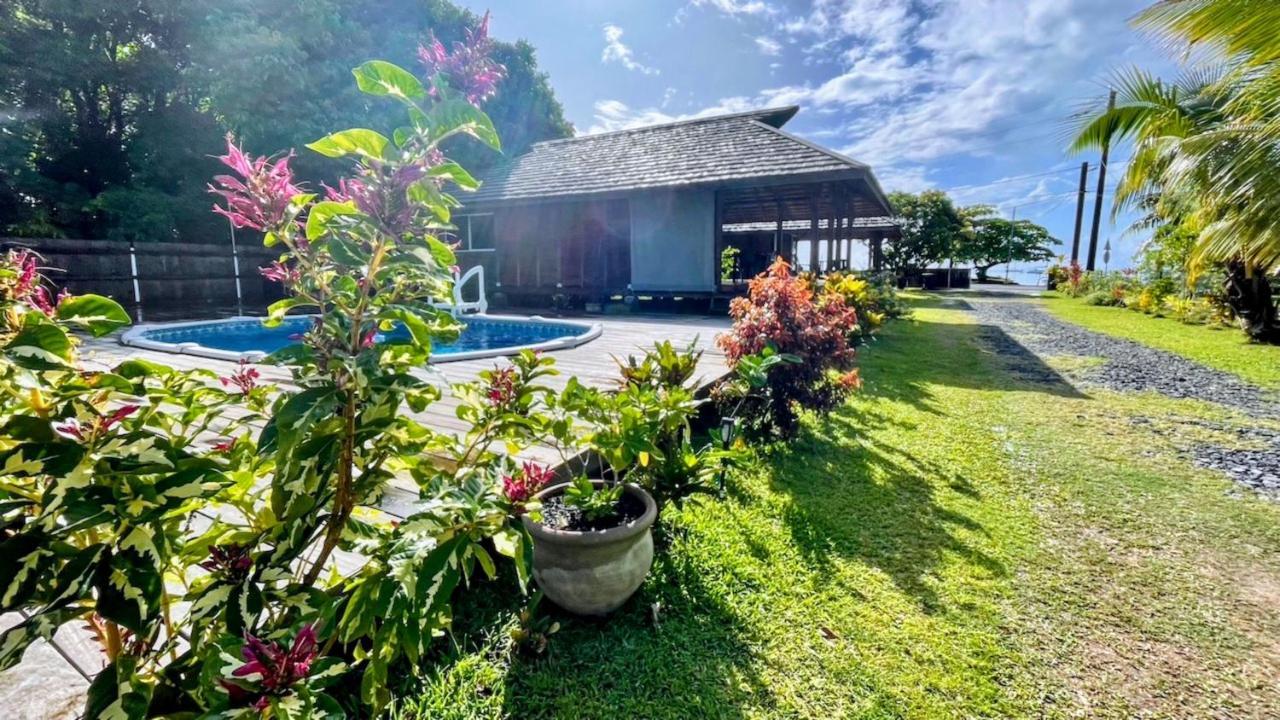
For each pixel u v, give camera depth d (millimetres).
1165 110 8125
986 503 3195
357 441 1312
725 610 2166
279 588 1350
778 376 3838
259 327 9102
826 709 1734
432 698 1686
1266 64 4969
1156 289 12875
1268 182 5117
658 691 1781
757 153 10148
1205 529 2926
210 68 11977
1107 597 2340
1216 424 4695
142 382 1229
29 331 1037
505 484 1548
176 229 12617
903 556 2615
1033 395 5633
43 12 11727
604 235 12914
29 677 1371
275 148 12109
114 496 971
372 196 1179
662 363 3221
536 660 1880
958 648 2016
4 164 11070
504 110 17703
